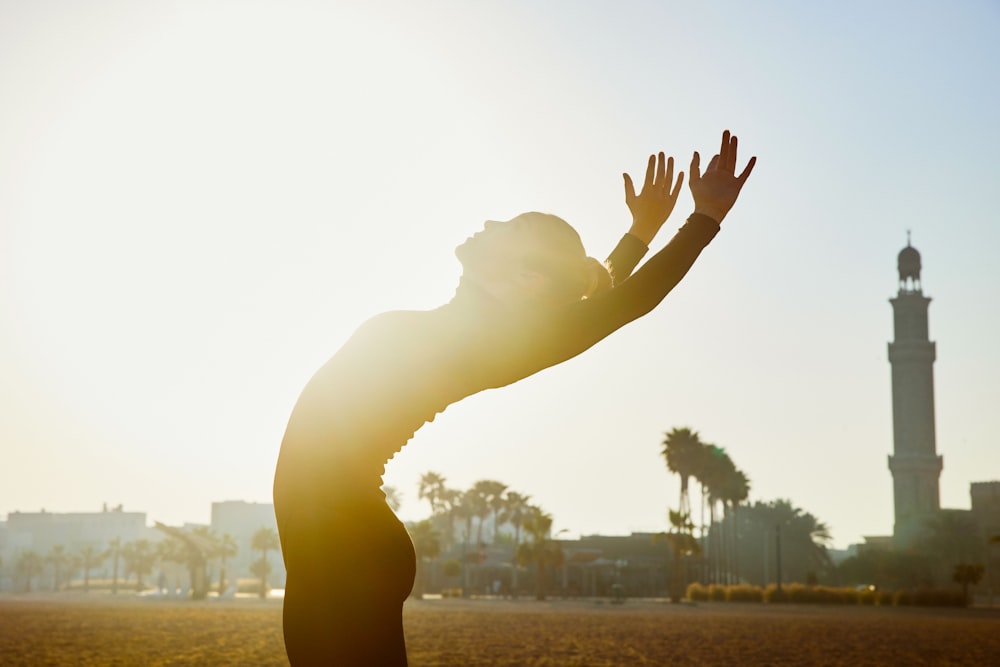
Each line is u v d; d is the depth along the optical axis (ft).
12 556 577.43
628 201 7.47
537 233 6.02
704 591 329.31
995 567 479.00
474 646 82.12
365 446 5.64
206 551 285.84
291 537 5.49
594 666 63.67
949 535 443.32
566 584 424.87
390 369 5.66
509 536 565.53
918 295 612.70
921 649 83.20
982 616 187.32
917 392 590.96
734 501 388.78
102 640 86.94
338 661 5.26
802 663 67.51
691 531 311.47
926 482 575.38
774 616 170.40
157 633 98.22
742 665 65.51
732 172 6.09
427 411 5.85
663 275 5.82
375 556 5.44
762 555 484.74
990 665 67.87
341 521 5.44
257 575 387.55
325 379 5.73
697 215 5.99
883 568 425.69
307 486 5.51
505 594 408.26
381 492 5.74
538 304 5.98
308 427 5.64
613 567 461.78
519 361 5.73
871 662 69.26
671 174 7.46
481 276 5.97
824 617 167.84
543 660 68.23
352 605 5.33
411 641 88.84
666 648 81.46
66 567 566.77
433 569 449.06
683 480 317.63
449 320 5.82
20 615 146.92
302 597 5.39
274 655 69.92
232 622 123.95
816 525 474.08
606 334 5.75
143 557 488.44
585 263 6.15
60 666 61.11
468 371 5.79
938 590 279.90
